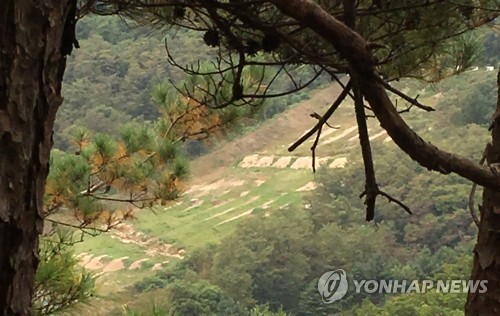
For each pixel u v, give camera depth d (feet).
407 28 18.42
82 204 27.84
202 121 29.68
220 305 104.99
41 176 13.78
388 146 146.82
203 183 214.48
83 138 31.94
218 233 176.04
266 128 230.48
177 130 30.58
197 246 167.84
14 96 13.53
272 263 110.22
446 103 170.50
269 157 219.20
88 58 204.64
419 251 116.78
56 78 13.83
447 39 21.31
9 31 13.50
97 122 179.63
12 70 13.51
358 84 14.14
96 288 25.22
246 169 212.84
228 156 224.94
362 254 107.14
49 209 28.14
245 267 111.96
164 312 24.02
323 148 205.46
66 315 23.93
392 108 14.21
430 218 121.80
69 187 27.63
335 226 112.98
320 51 17.12
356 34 13.88
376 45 13.91
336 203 135.03
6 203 13.56
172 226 183.11
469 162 14.90
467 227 120.16
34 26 13.60
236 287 109.29
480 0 21.29
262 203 193.57
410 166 132.67
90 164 30.01
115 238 174.50
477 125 160.15
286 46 17.07
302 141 14.55
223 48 17.79
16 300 13.70
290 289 106.42
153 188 30.81
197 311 104.27
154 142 30.63
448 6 19.57
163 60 196.85
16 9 13.51
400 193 126.93
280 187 200.85
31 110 13.62
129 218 30.12
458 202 122.11
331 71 15.64
